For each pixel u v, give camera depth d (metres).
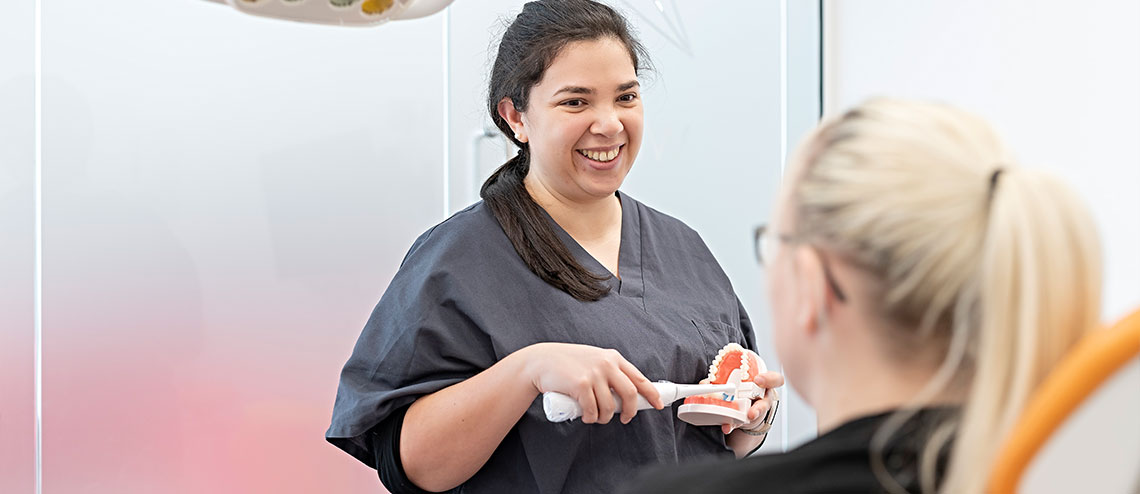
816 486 0.64
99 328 1.83
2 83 1.78
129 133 1.86
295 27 1.97
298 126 1.97
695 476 0.68
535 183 1.42
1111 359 0.50
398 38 2.04
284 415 1.95
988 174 0.62
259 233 1.94
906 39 2.21
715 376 1.35
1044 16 1.85
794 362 0.74
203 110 1.90
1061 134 1.81
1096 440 0.52
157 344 1.87
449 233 1.37
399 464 1.31
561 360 1.20
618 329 1.35
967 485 0.58
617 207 1.47
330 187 2.00
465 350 1.31
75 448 1.81
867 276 0.66
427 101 2.07
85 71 1.83
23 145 1.79
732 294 1.52
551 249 1.36
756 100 2.38
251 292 1.93
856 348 0.69
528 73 1.34
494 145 2.12
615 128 1.31
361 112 2.02
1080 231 0.58
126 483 1.84
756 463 0.67
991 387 0.58
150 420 1.86
